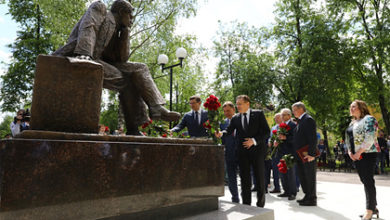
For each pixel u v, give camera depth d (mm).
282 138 4867
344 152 14945
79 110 1993
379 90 19188
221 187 2719
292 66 18875
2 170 1395
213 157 2652
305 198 4648
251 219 2438
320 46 18172
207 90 23047
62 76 1952
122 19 2584
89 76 2051
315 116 19266
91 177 1689
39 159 1502
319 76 17609
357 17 18828
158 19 14266
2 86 16375
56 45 13305
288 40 20859
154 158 2070
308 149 4562
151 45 14812
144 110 2787
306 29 19266
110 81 2479
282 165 4617
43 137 1580
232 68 22000
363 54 18094
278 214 3904
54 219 1524
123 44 2596
